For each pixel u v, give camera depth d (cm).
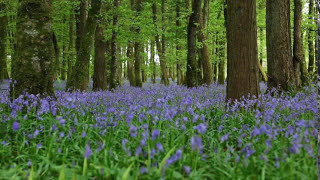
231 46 677
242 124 474
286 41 941
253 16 666
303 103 521
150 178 268
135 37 1541
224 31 1972
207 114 516
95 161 309
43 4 648
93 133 419
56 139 373
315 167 258
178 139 369
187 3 1708
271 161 293
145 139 319
